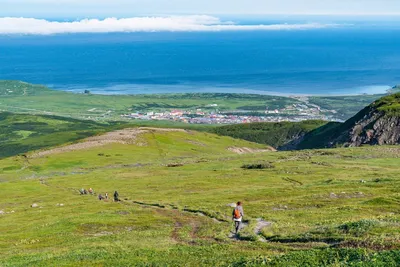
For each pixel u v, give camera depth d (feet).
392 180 291.79
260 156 547.49
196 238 158.81
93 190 360.28
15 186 400.67
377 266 83.30
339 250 98.63
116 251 140.97
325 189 272.92
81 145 645.92
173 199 282.97
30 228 208.44
